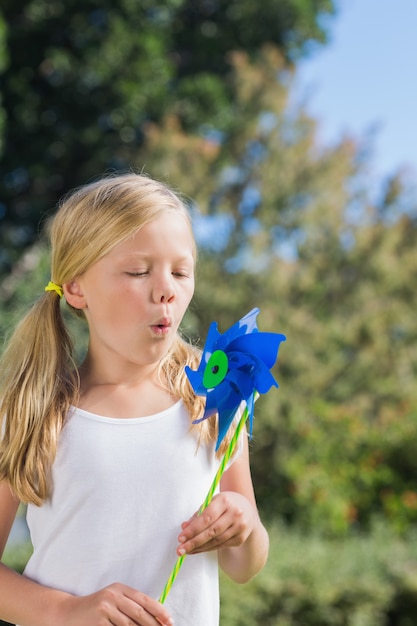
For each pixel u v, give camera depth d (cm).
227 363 174
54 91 1055
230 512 173
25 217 1075
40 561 179
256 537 187
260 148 934
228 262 889
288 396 807
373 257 891
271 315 845
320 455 768
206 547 172
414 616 547
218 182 920
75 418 181
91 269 181
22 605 173
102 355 186
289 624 517
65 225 188
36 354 190
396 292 897
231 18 1142
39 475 178
